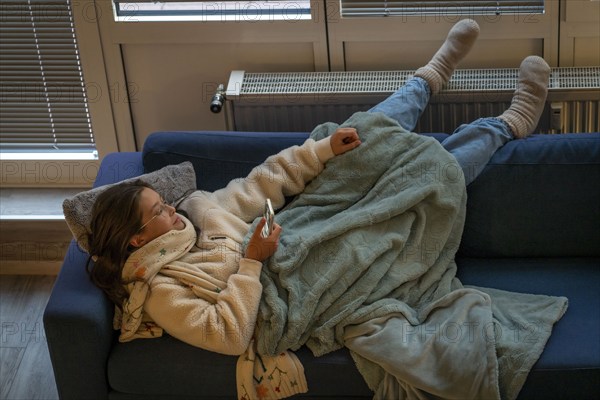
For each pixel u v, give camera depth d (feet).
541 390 7.20
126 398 7.70
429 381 7.18
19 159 10.77
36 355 9.47
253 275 7.63
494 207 8.34
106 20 9.82
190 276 7.65
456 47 9.24
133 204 7.63
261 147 8.69
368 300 7.68
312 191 8.39
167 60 10.11
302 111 9.78
